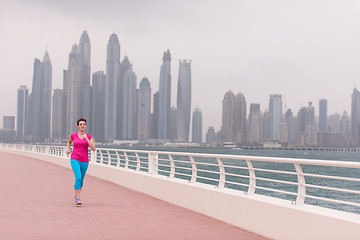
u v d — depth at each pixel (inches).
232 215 331.0
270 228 285.1
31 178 755.4
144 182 536.1
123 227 309.0
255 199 304.0
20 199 465.7
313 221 247.9
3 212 373.7
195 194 394.3
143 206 422.3
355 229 219.6
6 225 312.2
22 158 1690.5
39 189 572.7
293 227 263.7
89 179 756.6
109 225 316.2
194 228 312.3
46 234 280.4
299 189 279.3
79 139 424.5
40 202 442.0
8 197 482.9
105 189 585.3
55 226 309.6
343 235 226.8
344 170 3841.0
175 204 436.5
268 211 287.6
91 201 456.4
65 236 274.7
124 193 537.6
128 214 370.6
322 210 255.9
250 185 333.1
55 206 414.3
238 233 298.8
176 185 436.5
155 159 544.4
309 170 3818.9
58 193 526.9
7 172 905.5
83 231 292.0
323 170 3831.2
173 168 485.7
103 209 398.3
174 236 281.1
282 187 2340.1
